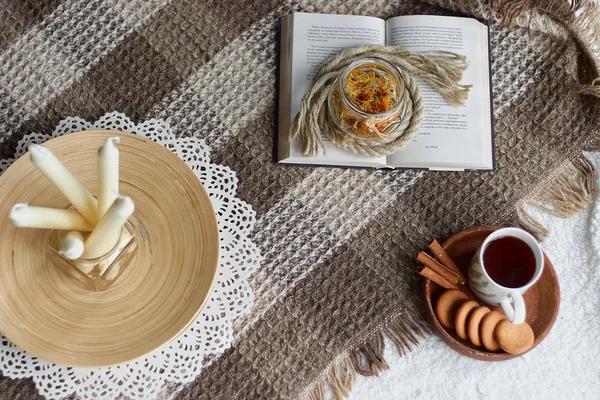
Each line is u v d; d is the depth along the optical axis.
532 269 0.83
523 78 1.00
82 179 0.81
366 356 0.89
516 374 0.90
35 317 0.76
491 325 0.85
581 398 0.89
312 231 0.92
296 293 0.89
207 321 0.83
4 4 0.96
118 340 0.76
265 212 0.92
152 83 0.95
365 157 0.91
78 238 0.62
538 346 0.91
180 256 0.80
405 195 0.94
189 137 0.94
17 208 0.59
